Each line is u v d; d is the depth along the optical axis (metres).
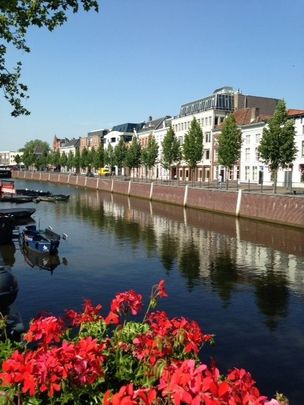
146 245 30.02
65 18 8.73
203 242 31.12
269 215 40.16
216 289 19.23
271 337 13.79
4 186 65.75
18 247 29.02
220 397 3.07
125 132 122.50
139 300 5.51
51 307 16.64
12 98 9.81
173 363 3.84
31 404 3.79
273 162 42.50
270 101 79.62
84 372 3.91
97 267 23.38
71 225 40.25
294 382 10.96
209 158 75.38
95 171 124.56
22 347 5.61
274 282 20.42
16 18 8.64
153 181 75.06
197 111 81.38
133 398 3.17
